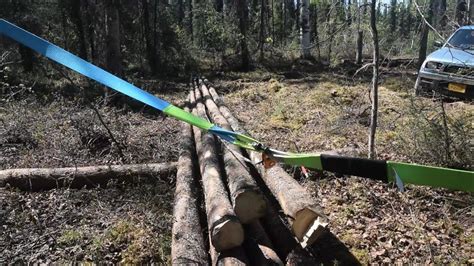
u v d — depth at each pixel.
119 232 4.33
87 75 1.86
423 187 5.03
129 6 18.22
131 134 7.53
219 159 5.00
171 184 5.59
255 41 21.88
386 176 1.66
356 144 6.66
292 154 1.92
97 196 5.27
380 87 11.25
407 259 3.80
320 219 3.43
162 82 15.12
